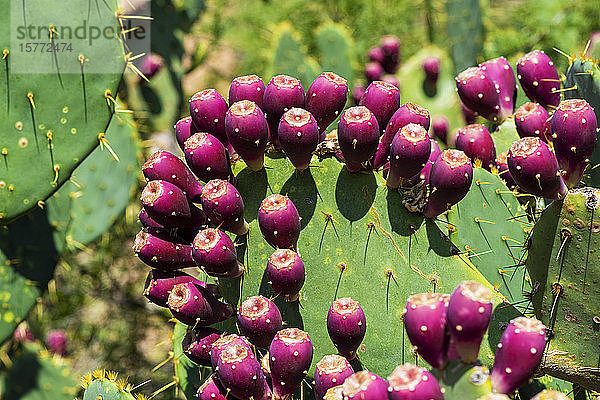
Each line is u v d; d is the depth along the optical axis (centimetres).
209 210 118
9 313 172
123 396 125
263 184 125
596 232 118
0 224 156
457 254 121
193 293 119
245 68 349
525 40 306
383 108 122
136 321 271
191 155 119
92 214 197
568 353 122
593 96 132
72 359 261
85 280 267
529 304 127
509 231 132
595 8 308
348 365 112
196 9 278
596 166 130
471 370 100
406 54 333
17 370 192
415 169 118
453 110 248
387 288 121
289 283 118
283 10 346
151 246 119
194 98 121
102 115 157
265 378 116
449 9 254
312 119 118
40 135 155
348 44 264
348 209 123
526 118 130
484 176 131
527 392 129
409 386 97
